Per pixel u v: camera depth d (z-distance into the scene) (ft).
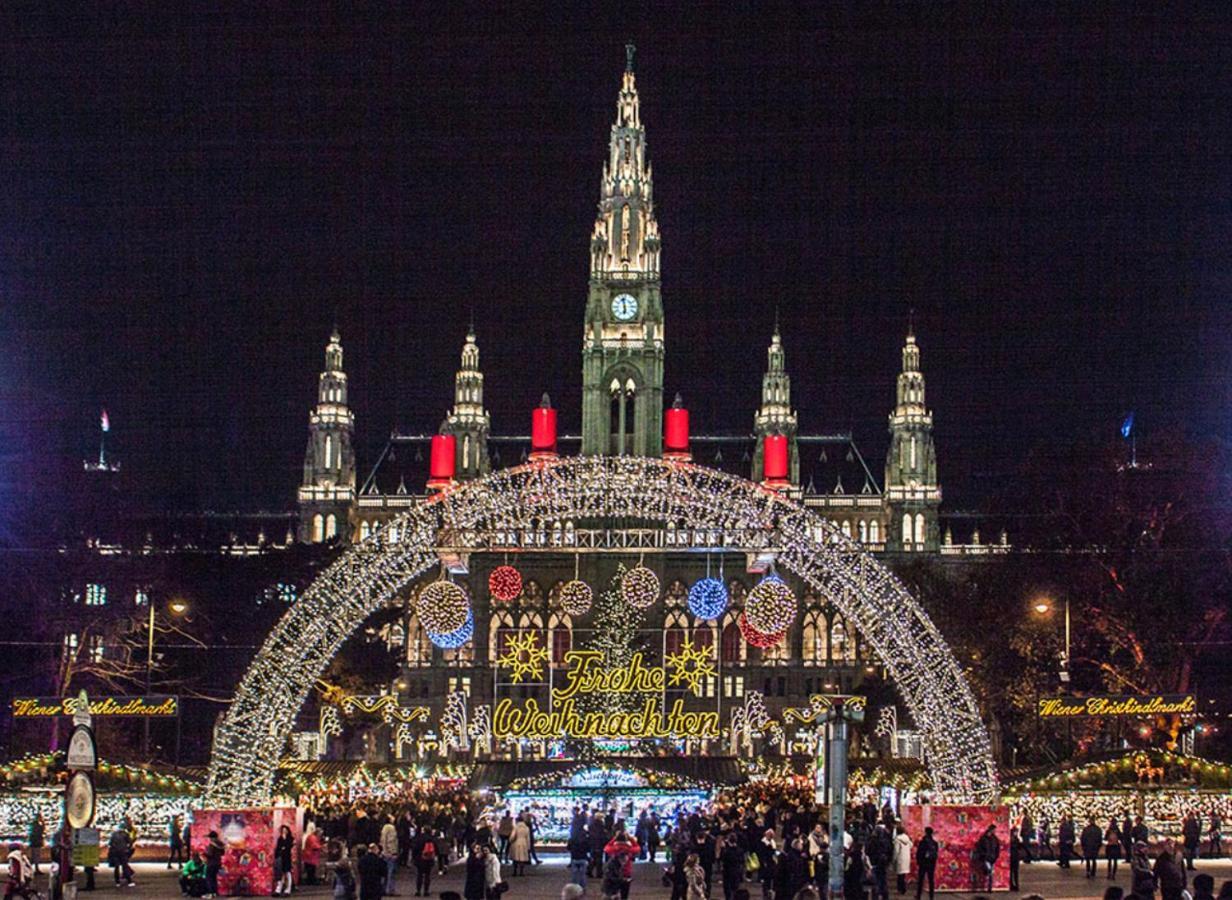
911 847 209.77
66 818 148.66
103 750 353.10
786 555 250.57
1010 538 388.98
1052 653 364.58
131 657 407.85
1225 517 348.18
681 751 504.84
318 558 445.78
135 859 259.60
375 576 241.55
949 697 234.79
